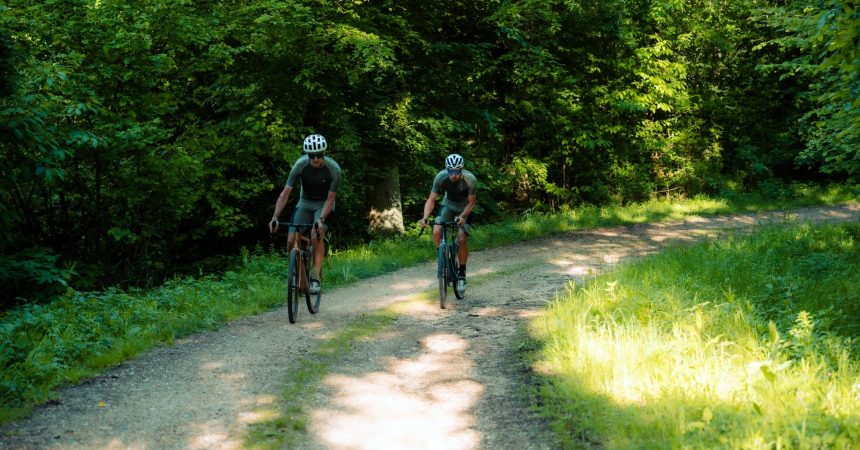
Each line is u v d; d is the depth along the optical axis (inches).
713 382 185.6
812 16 354.0
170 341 259.8
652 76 880.3
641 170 925.8
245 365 231.8
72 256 439.5
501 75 753.0
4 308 335.3
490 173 744.3
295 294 300.0
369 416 186.7
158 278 513.7
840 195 951.6
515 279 417.4
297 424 178.1
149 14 439.2
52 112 358.0
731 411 165.5
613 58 852.6
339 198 557.0
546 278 418.3
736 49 987.3
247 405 192.7
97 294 338.6
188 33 458.6
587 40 830.5
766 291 314.8
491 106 781.9
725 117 995.3
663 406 172.7
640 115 925.8
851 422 152.9
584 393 189.6
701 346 214.2
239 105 518.6
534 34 757.3
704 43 955.3
